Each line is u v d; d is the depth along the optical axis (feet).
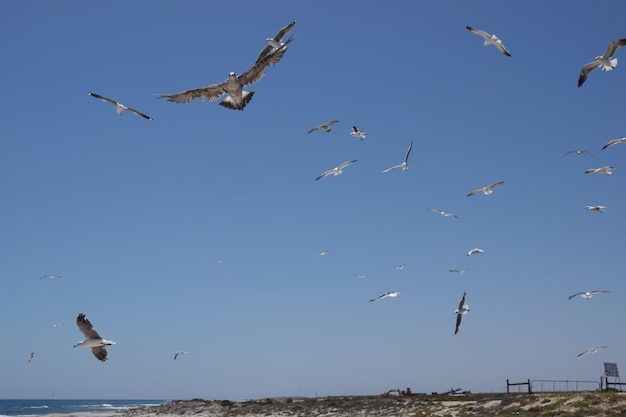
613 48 71.46
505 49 72.54
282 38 62.44
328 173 105.60
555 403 144.25
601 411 130.52
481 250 113.70
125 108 68.64
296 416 221.25
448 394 231.91
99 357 56.59
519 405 151.94
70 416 320.70
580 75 73.77
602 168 101.09
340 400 252.62
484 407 160.35
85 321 55.88
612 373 158.81
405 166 107.45
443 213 121.49
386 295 91.71
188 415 276.41
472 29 72.79
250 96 63.36
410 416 173.78
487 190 105.70
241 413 254.06
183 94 62.64
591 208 101.35
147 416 289.53
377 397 249.96
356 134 104.63
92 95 68.74
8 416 357.20
